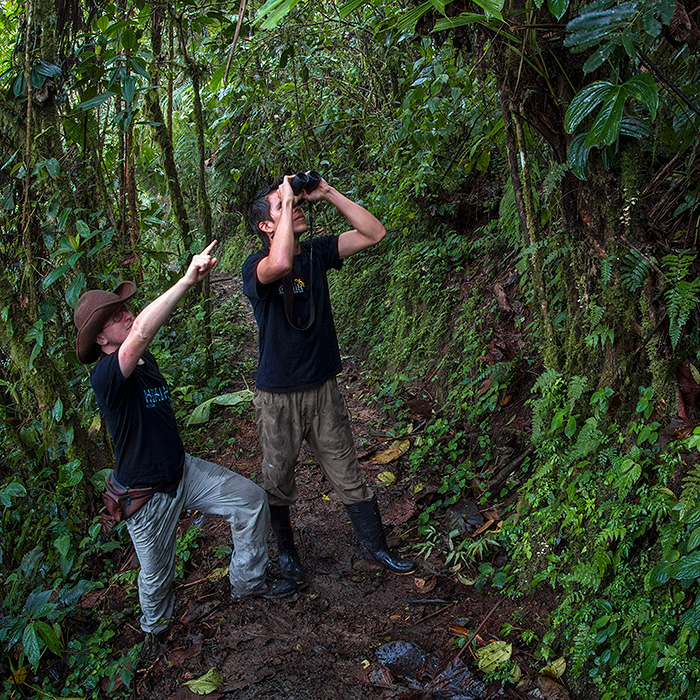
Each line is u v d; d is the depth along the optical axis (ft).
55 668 8.91
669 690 6.00
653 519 6.91
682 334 7.12
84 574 10.44
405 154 16.22
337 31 18.71
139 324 7.43
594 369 8.16
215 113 25.35
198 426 15.35
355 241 9.01
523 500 9.20
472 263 15.07
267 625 8.93
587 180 7.37
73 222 11.29
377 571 9.72
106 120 12.94
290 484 9.39
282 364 8.76
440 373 14.17
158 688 8.25
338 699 7.61
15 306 10.76
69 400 11.12
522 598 8.40
